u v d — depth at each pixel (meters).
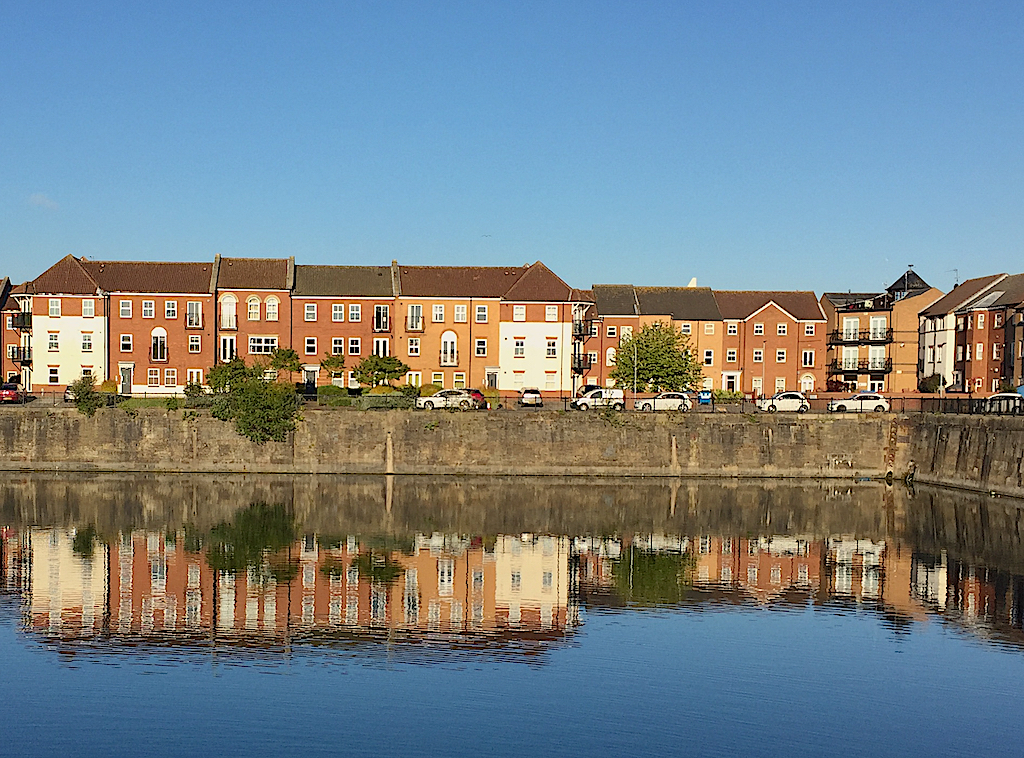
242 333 104.06
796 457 88.31
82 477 82.31
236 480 81.62
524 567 52.03
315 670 35.47
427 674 35.19
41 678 34.38
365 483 81.00
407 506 70.75
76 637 39.00
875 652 38.16
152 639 38.84
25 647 37.66
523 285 108.62
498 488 79.69
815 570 52.16
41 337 101.12
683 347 115.25
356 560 53.06
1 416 85.00
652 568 52.22
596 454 87.00
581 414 86.94
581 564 53.03
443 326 106.62
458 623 41.59
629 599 45.75
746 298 124.56
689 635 40.16
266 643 38.53
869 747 29.69
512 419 86.50
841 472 88.44
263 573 49.78
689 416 87.62
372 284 107.31
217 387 88.06
